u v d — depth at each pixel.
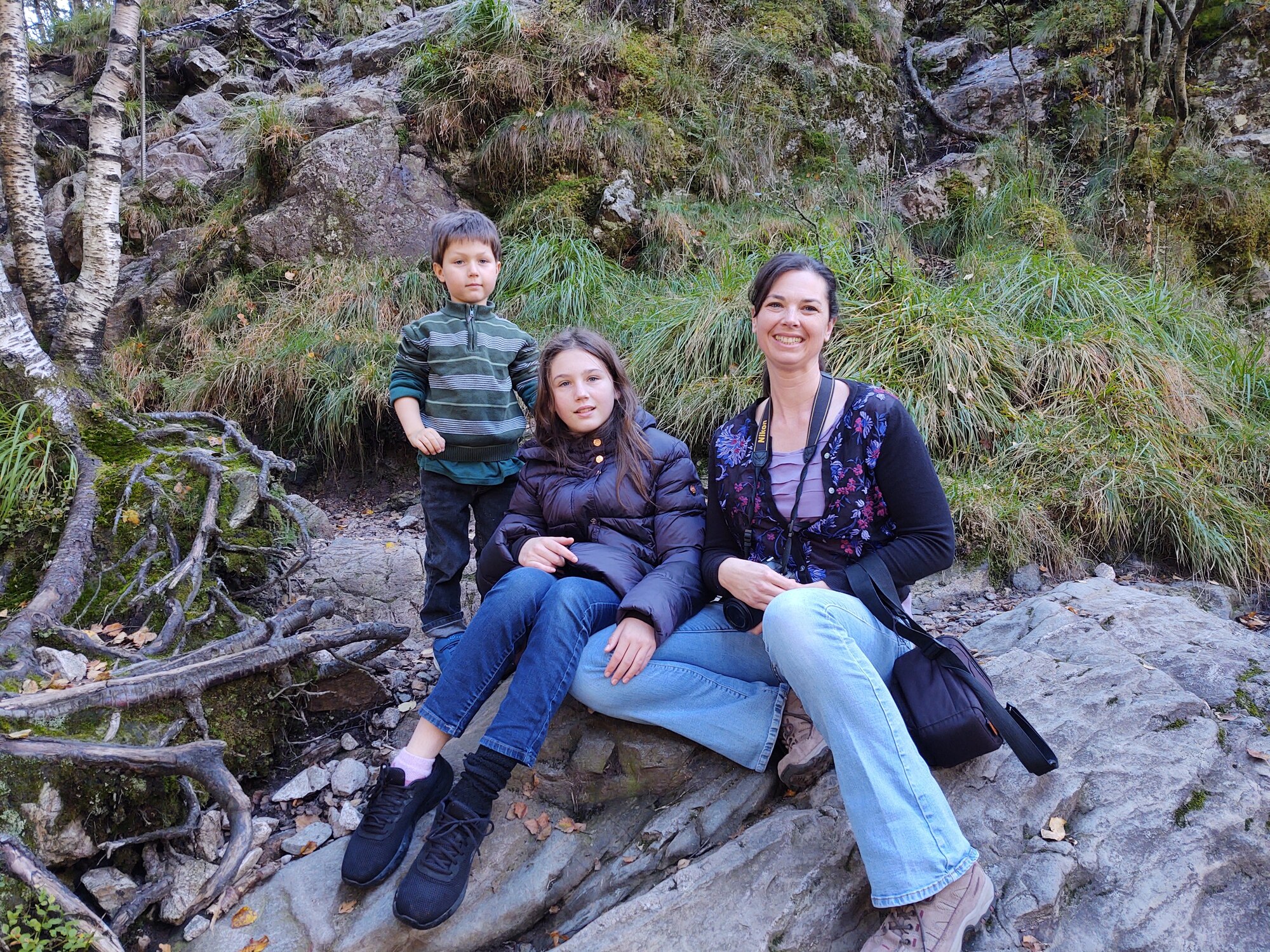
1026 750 1.78
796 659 1.72
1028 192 5.75
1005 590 3.24
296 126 5.62
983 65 7.38
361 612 3.14
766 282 1.98
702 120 5.96
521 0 6.60
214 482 2.97
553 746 2.18
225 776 1.98
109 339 5.34
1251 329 5.31
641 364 4.16
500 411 2.69
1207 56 6.54
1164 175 5.93
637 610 1.94
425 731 1.94
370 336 4.54
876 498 1.98
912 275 4.45
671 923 1.73
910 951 1.62
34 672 2.10
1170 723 2.20
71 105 9.20
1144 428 3.68
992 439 3.75
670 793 2.12
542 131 5.43
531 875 1.90
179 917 1.86
